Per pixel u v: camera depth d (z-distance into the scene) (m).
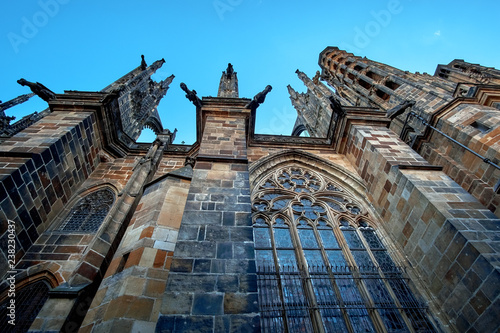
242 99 20.92
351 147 19.42
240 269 7.43
